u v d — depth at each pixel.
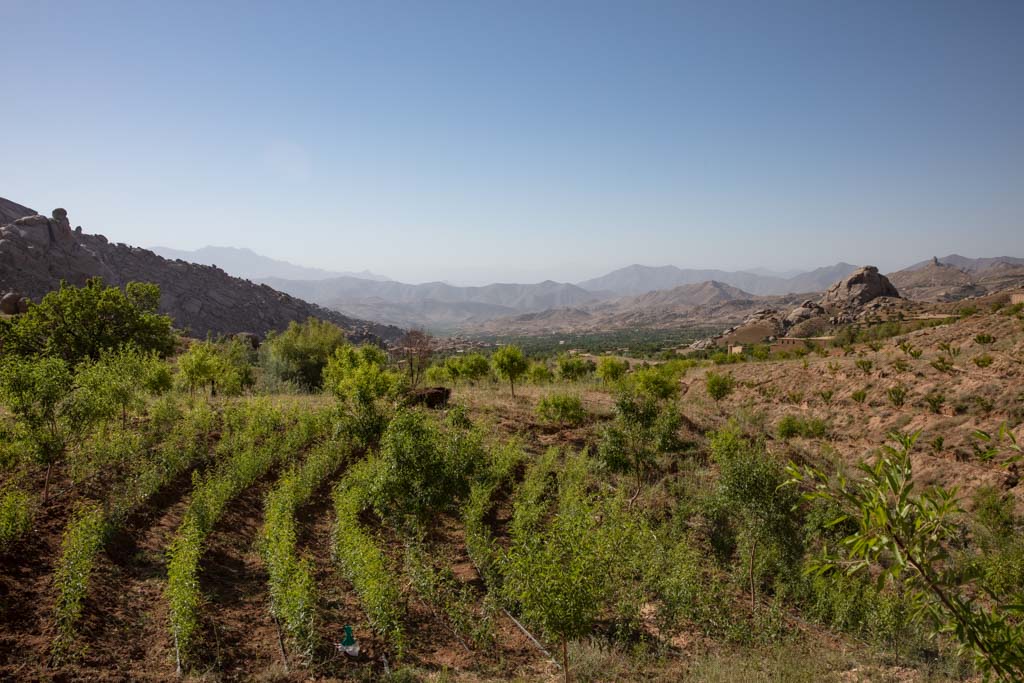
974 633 3.15
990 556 11.88
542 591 7.22
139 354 22.84
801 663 8.73
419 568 10.47
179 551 8.79
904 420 24.94
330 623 9.02
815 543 12.27
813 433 26.58
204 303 156.62
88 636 7.44
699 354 115.56
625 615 9.85
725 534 14.16
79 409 11.70
